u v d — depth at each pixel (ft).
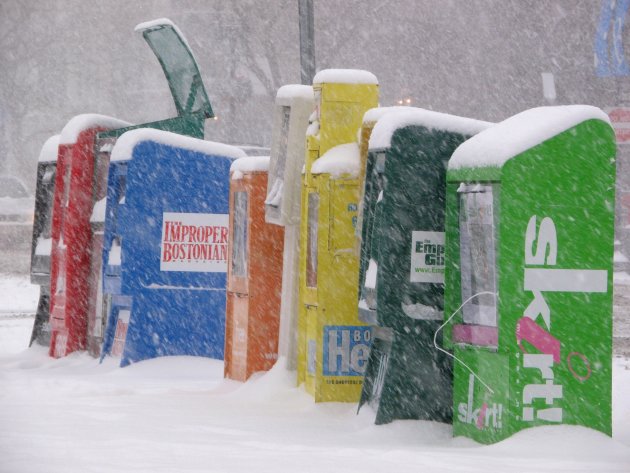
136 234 63.52
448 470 30.12
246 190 55.98
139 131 63.93
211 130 238.89
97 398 50.67
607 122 36.81
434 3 231.30
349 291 46.19
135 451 33.06
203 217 65.00
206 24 241.96
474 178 37.52
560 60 206.39
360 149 45.03
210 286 65.05
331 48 235.40
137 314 63.41
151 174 63.87
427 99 233.96
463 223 39.06
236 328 56.49
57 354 69.87
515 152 36.19
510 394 35.86
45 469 28.94
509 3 215.92
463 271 38.91
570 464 31.73
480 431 37.24
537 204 36.29
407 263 40.60
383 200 40.52
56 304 69.77
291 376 51.06
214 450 33.81
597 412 36.47
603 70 182.80
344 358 46.01
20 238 189.47
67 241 68.33
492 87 221.87
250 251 55.31
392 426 39.99
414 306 40.57
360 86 47.98
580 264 36.60
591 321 36.60
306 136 49.03
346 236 46.21
